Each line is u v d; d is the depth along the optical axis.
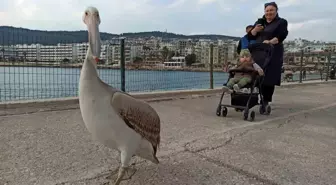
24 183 3.05
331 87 14.78
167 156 3.96
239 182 3.27
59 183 3.08
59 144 4.24
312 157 4.12
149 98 8.62
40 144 4.21
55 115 6.00
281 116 6.89
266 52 6.66
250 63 6.46
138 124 2.91
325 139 5.02
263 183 3.26
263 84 6.87
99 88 2.76
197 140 4.70
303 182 3.32
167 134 4.97
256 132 5.34
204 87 10.83
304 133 5.38
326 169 3.71
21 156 3.74
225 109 6.61
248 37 7.39
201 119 6.24
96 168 3.48
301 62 16.08
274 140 4.87
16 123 5.26
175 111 6.99
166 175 3.39
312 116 6.99
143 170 3.50
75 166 3.51
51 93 7.48
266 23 7.23
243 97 6.38
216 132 5.22
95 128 2.79
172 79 10.28
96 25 2.77
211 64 10.77
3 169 3.35
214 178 3.35
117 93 2.84
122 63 8.43
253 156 4.07
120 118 2.81
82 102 2.77
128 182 3.20
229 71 6.54
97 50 2.73
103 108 2.75
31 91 7.35
